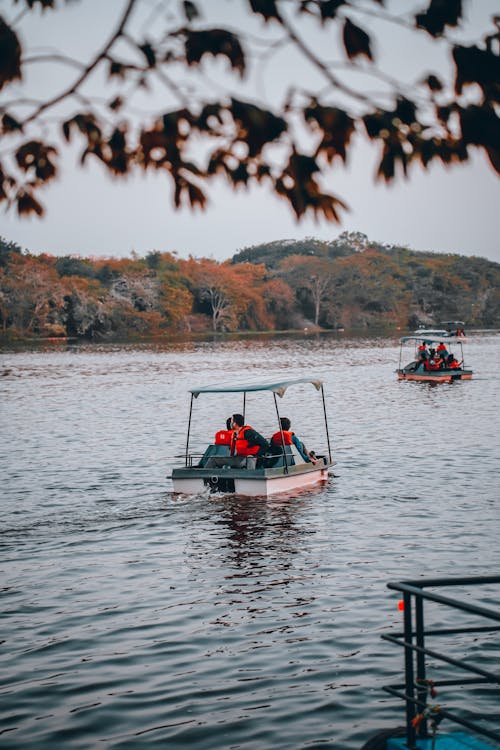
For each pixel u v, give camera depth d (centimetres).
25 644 1016
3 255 13912
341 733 779
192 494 1834
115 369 6631
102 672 928
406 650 610
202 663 948
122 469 2202
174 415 3500
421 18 301
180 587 1223
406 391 4431
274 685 888
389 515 1636
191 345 11406
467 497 1791
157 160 332
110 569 1318
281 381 1955
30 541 1491
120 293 14388
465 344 10300
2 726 803
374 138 313
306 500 1780
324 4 302
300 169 315
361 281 17875
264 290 17088
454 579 594
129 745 764
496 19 304
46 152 349
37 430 3034
